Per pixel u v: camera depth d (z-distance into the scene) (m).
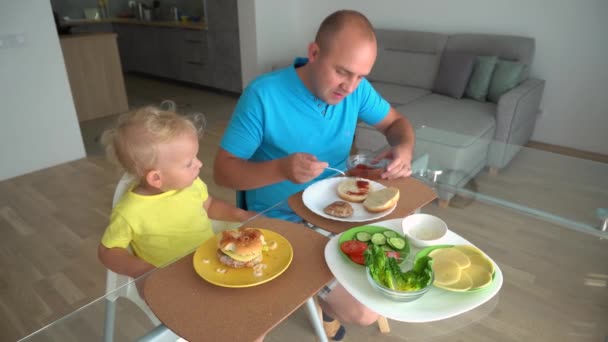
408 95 3.18
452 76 3.13
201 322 0.65
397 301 0.71
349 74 1.07
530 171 1.46
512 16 3.20
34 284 1.78
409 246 0.83
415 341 0.75
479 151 1.64
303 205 1.03
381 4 3.88
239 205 1.40
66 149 3.09
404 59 3.47
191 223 1.13
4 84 2.73
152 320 0.68
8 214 2.37
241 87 4.80
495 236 1.03
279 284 0.73
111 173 2.88
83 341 0.71
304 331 0.77
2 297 1.71
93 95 4.14
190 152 1.03
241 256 0.76
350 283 0.74
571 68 3.06
